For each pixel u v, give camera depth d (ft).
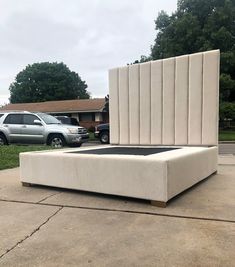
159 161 13.84
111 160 15.12
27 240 10.61
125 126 25.80
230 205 13.98
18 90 195.52
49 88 192.24
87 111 109.60
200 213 12.96
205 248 9.73
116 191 15.10
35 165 17.95
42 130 43.50
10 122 45.57
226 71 88.69
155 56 99.04
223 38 87.97
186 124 22.94
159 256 9.29
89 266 8.80
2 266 8.88
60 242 10.40
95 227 11.65
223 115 85.66
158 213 13.07
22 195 16.46
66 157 16.65
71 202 14.98
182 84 23.02
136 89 25.17
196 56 22.30
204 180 19.67
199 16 96.02
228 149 46.85
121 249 9.80
